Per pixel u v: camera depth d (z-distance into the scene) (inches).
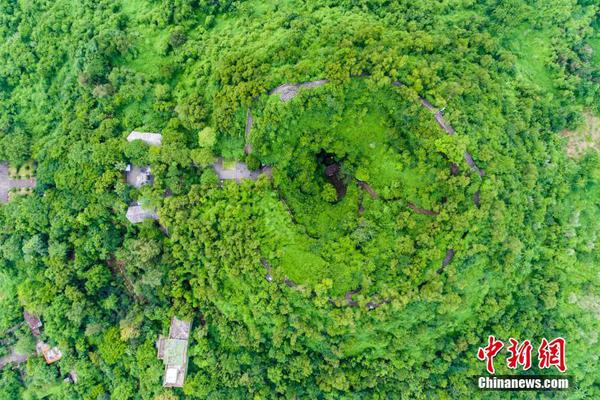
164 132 2475.4
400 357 2399.1
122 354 2566.4
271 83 2294.5
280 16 2637.8
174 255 2416.3
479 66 2519.7
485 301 2374.5
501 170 2231.8
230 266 2300.7
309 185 2474.2
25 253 2610.7
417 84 2191.2
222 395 2454.5
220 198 2364.7
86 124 2605.8
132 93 2541.8
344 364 2445.9
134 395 2556.6
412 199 2333.9
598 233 2608.3
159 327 2568.9
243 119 2363.4
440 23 2655.0
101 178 2439.7
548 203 2490.2
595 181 2625.5
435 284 2182.6
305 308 2289.6
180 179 2421.3
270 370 2466.8
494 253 2304.4
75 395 2662.4
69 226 2564.0
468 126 2210.9
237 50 2498.8
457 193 2188.7
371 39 2324.1
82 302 2576.3
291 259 2290.8
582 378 2490.2
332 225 2458.2
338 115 2314.2
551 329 2484.0
